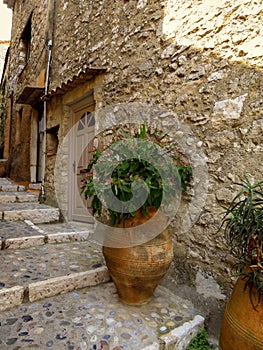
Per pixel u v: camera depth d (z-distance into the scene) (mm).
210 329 1828
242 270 1448
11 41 9523
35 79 5789
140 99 2666
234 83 1849
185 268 2076
